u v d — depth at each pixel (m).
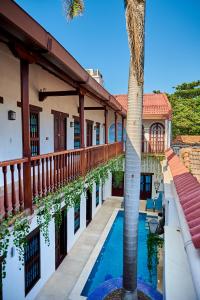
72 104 11.73
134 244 5.91
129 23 4.80
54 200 6.46
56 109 10.05
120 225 13.99
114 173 19.45
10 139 7.27
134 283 5.95
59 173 6.92
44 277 7.70
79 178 8.30
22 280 6.21
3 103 6.88
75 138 12.45
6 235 4.55
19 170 4.84
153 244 9.06
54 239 8.39
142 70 5.41
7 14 3.29
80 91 7.92
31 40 4.11
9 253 5.53
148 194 19.33
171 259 4.18
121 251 11.05
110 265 9.91
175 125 27.62
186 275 3.68
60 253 9.36
